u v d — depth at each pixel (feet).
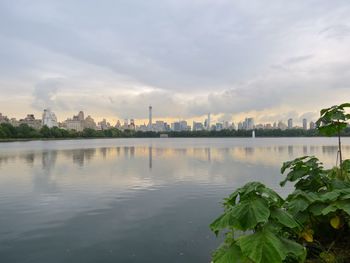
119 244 29.84
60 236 32.35
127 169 95.30
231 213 7.66
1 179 75.41
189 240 30.45
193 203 47.06
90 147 257.75
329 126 13.29
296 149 197.98
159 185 64.34
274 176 74.84
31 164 113.29
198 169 92.94
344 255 10.13
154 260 26.02
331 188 11.50
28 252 28.22
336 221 10.23
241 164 106.32
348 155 133.59
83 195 54.60
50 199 51.42
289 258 8.15
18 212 42.68
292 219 7.81
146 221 37.50
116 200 50.01
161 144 329.52
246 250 6.76
